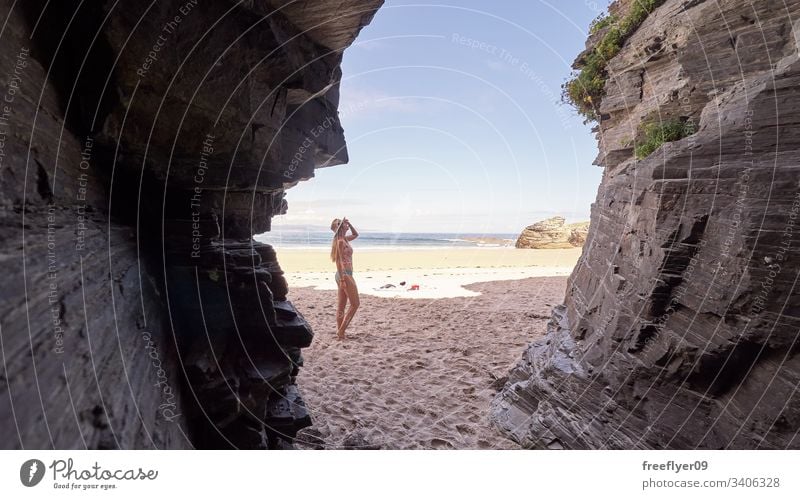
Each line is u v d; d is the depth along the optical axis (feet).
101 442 5.74
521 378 18.08
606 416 12.09
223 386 10.43
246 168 12.66
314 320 33.27
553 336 18.54
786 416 8.45
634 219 12.97
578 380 13.41
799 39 10.60
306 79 13.80
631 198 13.47
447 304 39.47
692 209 10.42
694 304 10.18
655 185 11.29
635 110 17.72
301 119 16.11
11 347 4.63
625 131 18.04
